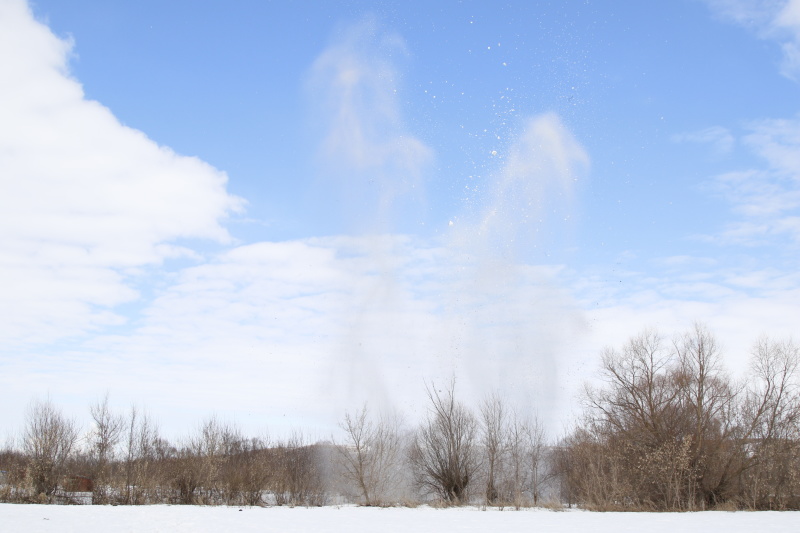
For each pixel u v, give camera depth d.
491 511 39.62
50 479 46.38
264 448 53.59
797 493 42.38
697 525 29.75
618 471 45.47
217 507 39.62
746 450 44.47
